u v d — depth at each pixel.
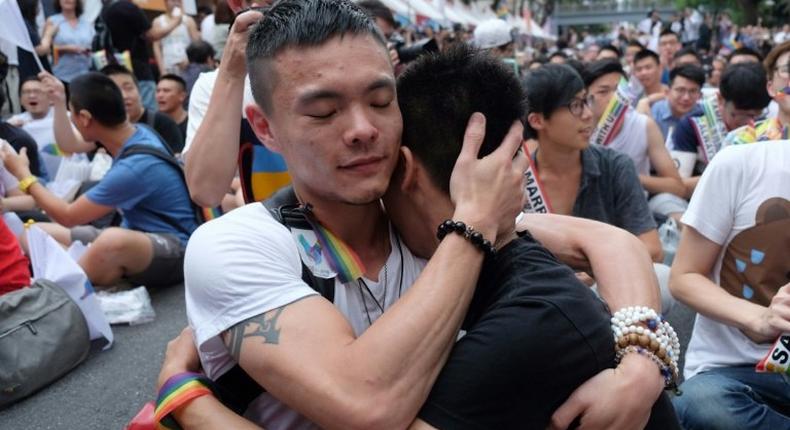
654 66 6.84
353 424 1.05
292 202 1.35
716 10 36.88
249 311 1.16
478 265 1.16
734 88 4.25
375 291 1.33
